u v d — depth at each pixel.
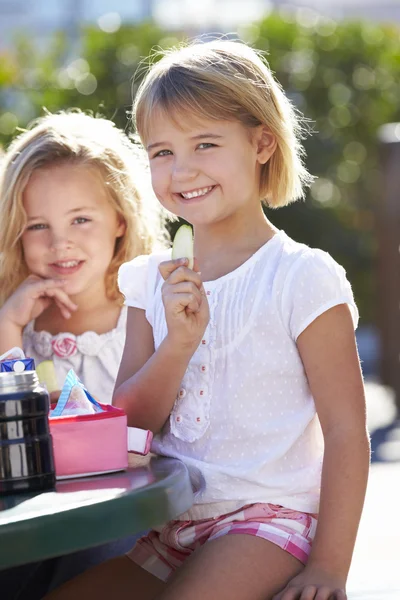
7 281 3.51
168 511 2.03
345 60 12.02
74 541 1.87
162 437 2.78
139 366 2.94
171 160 2.78
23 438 2.12
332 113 12.13
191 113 2.71
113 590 2.69
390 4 19.09
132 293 2.99
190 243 2.58
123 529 1.93
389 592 2.96
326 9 18.30
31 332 3.53
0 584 3.06
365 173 12.40
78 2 19.02
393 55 12.18
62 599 2.68
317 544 2.44
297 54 11.90
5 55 11.41
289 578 2.47
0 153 3.91
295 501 2.57
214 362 2.67
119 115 10.70
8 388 2.13
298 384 2.64
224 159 2.73
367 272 12.91
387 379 7.88
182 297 2.54
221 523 2.60
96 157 3.45
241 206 2.80
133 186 3.53
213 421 2.65
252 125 2.79
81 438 2.28
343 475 2.47
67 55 11.42
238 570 2.43
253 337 2.64
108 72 10.73
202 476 2.62
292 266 2.65
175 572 2.52
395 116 12.23
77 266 3.42
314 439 2.67
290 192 2.92
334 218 12.66
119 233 3.52
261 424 2.61
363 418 2.55
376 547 3.63
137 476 2.21
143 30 11.03
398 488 4.66
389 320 7.86
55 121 3.57
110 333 3.48
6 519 1.84
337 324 2.60
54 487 2.14
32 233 3.43
